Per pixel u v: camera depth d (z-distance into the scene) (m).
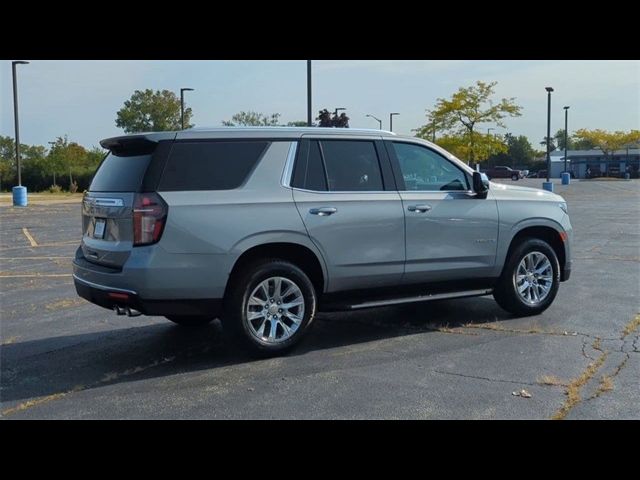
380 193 6.42
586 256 12.26
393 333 6.75
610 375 5.26
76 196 47.06
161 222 5.36
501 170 68.75
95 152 64.75
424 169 6.82
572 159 85.19
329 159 6.23
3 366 5.82
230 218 5.60
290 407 4.68
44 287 9.78
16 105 34.09
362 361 5.78
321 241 6.03
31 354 6.20
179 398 4.91
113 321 7.52
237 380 5.30
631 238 15.36
